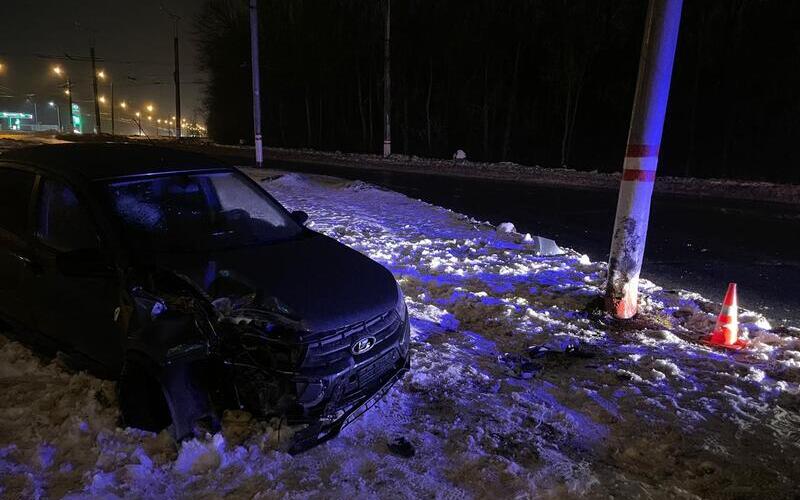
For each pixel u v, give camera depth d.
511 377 4.54
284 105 51.41
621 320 5.83
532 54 31.92
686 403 4.11
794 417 3.93
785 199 17.38
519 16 30.58
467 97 34.59
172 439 3.32
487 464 3.32
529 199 16.39
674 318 5.98
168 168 4.46
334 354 3.36
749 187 19.89
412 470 3.26
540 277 7.36
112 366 3.73
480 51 32.69
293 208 12.98
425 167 27.72
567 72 28.11
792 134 23.41
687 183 21.06
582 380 4.50
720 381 4.46
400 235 9.99
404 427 3.73
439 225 11.18
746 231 11.88
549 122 32.78
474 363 4.77
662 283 7.79
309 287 3.63
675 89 26.64
